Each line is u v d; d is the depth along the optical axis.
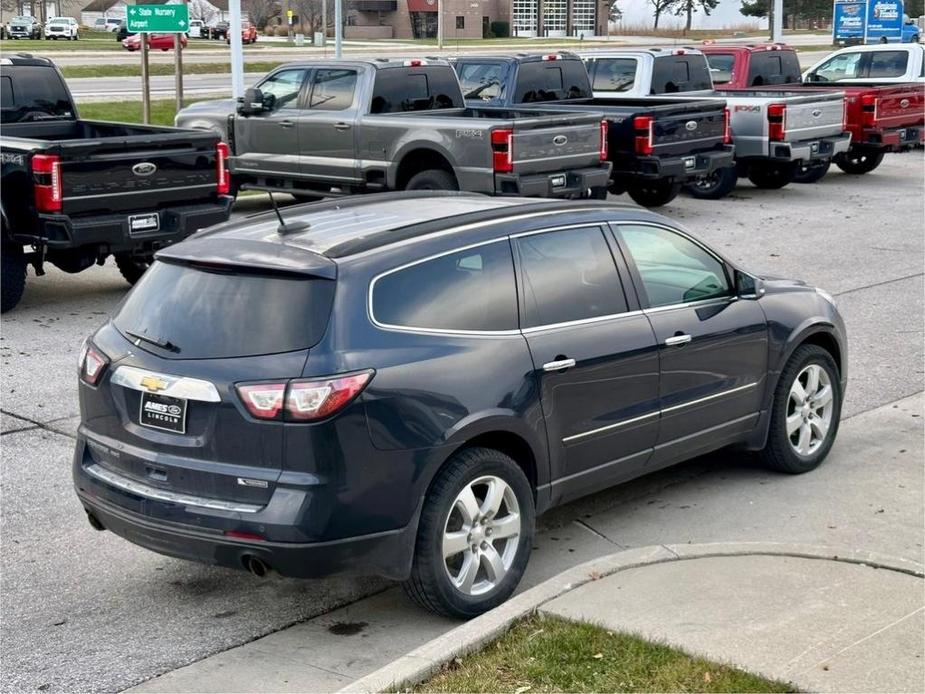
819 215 17.33
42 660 4.99
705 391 6.39
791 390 6.96
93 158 10.86
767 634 4.75
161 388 5.04
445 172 14.81
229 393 4.85
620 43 83.19
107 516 5.26
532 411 5.42
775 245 14.83
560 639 4.72
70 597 5.63
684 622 4.86
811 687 4.30
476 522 5.24
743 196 19.53
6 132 12.90
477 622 4.86
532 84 17.98
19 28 84.44
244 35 77.12
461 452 5.20
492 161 14.11
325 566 4.82
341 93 15.77
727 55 21.92
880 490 6.84
